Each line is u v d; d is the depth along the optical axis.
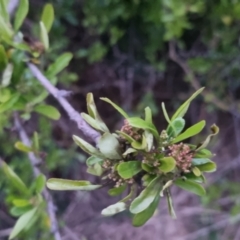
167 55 0.47
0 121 0.34
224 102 0.47
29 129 0.45
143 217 0.16
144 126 0.16
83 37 0.46
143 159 0.16
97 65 0.48
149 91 0.47
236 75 0.46
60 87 0.47
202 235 0.50
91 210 0.52
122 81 0.49
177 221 0.51
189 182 0.16
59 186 0.17
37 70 0.24
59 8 0.43
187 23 0.41
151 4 0.42
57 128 0.48
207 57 0.45
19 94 0.25
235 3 0.41
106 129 0.17
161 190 0.16
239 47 0.45
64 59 0.26
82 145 0.16
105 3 0.43
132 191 0.17
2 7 0.24
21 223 0.25
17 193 0.42
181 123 0.16
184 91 0.49
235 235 0.49
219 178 0.51
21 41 0.25
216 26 0.44
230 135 0.52
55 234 0.26
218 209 0.50
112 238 0.51
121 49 0.47
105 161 0.16
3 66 0.25
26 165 0.43
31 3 0.43
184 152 0.16
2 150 0.45
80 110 0.49
